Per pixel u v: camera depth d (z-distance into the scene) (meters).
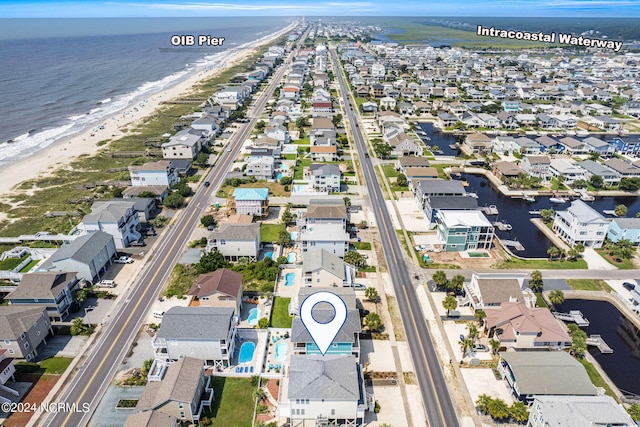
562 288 92.19
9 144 176.38
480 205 131.88
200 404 61.81
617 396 66.62
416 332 78.88
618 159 155.38
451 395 66.06
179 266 96.75
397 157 167.00
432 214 114.12
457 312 83.94
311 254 90.19
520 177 143.38
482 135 177.25
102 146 175.62
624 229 106.75
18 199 129.12
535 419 57.97
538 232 117.25
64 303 80.25
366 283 92.75
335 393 57.81
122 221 103.00
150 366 68.31
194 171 151.25
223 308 73.75
